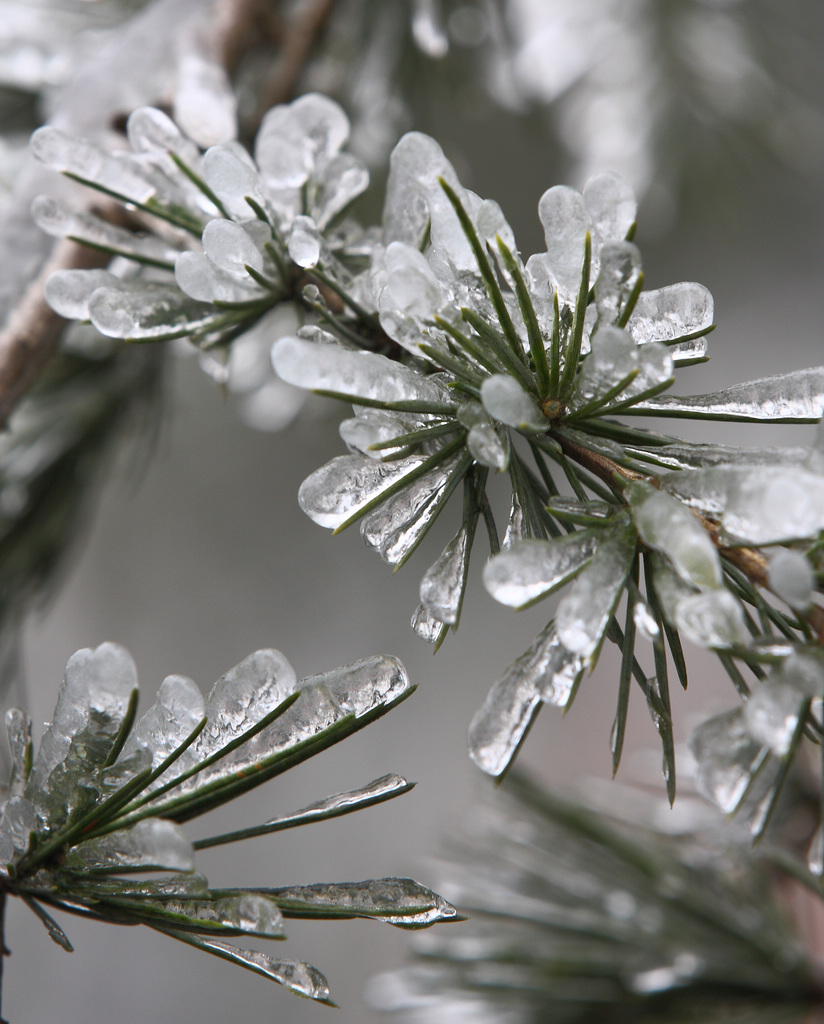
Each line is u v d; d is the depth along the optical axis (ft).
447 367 1.99
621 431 2.00
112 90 2.18
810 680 1.92
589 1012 2.49
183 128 2.11
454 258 2.01
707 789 1.96
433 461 1.99
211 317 2.06
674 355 2.00
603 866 2.63
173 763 1.98
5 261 2.11
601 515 1.98
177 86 2.18
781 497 1.93
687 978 2.46
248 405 3.50
